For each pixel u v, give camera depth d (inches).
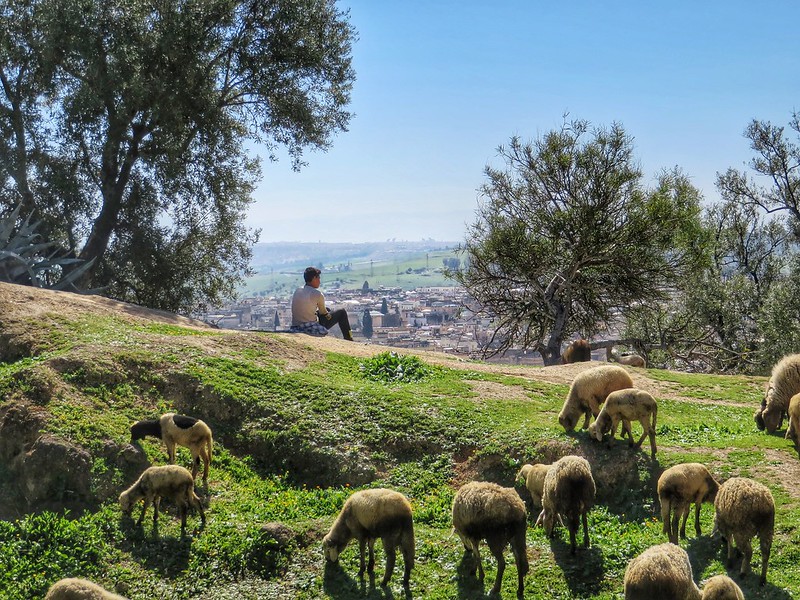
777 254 1604.3
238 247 1561.3
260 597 488.4
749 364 1467.8
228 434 700.0
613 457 610.5
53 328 824.9
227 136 1425.9
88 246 1347.2
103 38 1289.4
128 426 655.8
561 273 1299.2
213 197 1450.5
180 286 1494.8
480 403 753.0
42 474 596.7
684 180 1238.3
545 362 1317.7
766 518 438.3
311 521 559.2
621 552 486.6
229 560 521.7
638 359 1124.5
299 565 514.0
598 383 651.5
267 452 683.4
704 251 1263.5
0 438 635.5
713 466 591.2
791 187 1501.0
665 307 1526.8
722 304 1536.7
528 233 1304.1
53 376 686.5
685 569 381.4
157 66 1310.3
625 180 1222.3
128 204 1412.4
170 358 763.4
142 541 542.0
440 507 591.2
